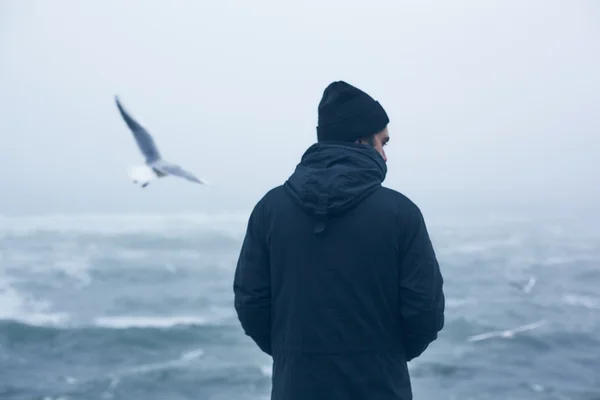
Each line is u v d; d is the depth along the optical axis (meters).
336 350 2.12
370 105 2.30
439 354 16.89
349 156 2.22
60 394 14.59
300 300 2.16
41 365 16.91
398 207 2.16
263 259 2.29
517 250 41.50
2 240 50.03
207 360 17.16
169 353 18.05
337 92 2.30
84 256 40.53
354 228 2.14
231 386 15.09
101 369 16.50
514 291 27.39
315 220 2.17
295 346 2.16
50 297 27.47
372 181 2.20
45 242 48.47
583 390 14.18
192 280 31.95
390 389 2.12
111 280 31.69
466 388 14.27
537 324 20.55
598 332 19.53
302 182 2.21
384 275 2.13
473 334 19.22
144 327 20.62
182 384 15.27
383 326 2.14
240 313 2.30
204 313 24.19
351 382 2.11
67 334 19.83
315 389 2.12
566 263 35.53
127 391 14.87
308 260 2.16
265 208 2.30
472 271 32.94
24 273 33.53
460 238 49.94
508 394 13.92
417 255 2.13
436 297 2.12
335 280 2.13
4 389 14.84
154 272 33.94
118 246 46.31
